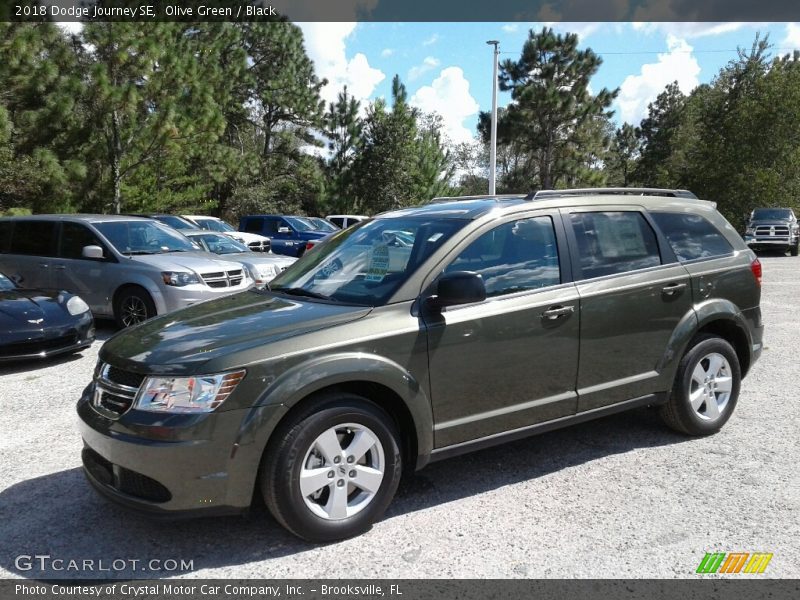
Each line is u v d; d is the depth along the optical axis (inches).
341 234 182.2
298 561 124.0
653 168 2411.4
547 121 1317.7
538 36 1270.9
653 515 140.3
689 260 183.3
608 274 167.0
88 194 808.9
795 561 121.7
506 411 150.3
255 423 120.5
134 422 120.9
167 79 802.8
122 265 350.6
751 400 223.0
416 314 139.9
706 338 184.2
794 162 1256.2
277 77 1378.0
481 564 122.0
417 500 149.6
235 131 1380.4
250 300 158.6
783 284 549.3
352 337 131.6
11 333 264.4
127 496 124.3
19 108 698.2
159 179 987.3
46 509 146.6
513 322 148.9
